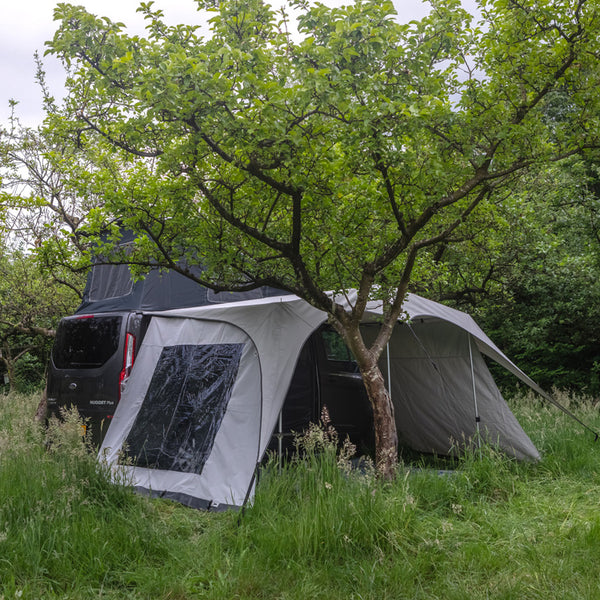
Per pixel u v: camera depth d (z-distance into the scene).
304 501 4.58
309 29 4.46
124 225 5.73
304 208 5.39
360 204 5.39
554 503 5.26
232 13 4.63
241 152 4.73
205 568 3.83
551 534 4.47
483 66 5.57
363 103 4.54
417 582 3.74
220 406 5.80
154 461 5.94
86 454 5.20
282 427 6.90
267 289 8.18
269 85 4.08
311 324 5.73
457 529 4.52
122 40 4.55
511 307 12.72
